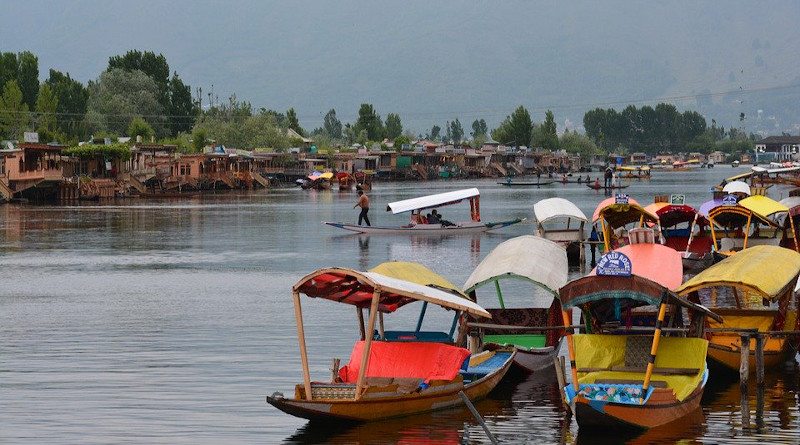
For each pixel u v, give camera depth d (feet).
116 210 391.86
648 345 84.53
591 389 79.51
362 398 79.25
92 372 98.99
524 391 92.58
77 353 108.58
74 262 204.54
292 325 125.29
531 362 98.27
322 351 108.68
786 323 102.47
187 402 87.35
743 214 179.22
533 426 80.33
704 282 94.27
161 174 552.82
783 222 197.98
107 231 286.46
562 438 77.00
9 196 436.35
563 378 85.97
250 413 83.76
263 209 401.90
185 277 177.99
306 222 323.57
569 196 508.12
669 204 208.44
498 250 115.24
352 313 133.90
